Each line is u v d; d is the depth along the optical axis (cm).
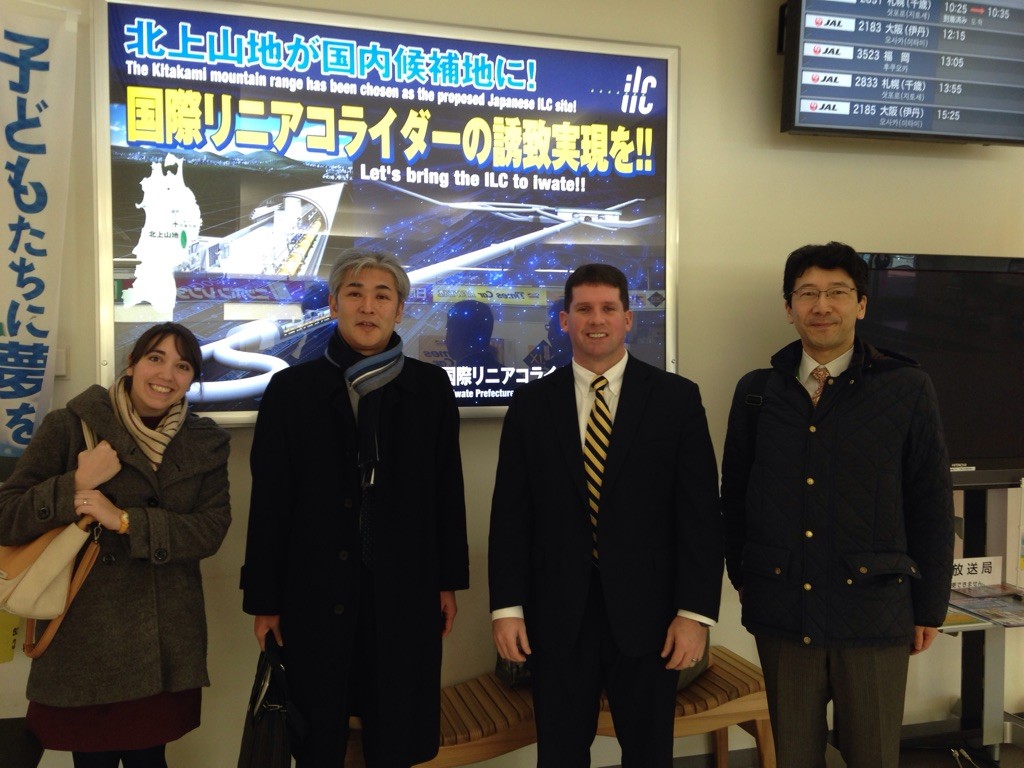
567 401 171
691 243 238
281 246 205
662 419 167
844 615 163
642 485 164
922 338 232
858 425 168
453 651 221
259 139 202
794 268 181
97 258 193
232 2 199
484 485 224
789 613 167
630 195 228
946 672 259
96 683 150
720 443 243
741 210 242
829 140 249
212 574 205
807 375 179
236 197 201
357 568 161
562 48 221
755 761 246
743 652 243
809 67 229
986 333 236
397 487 166
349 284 168
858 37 232
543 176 221
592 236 225
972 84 243
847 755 169
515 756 225
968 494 245
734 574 188
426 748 166
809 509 168
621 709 165
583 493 164
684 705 198
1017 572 234
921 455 168
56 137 190
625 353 177
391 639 160
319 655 158
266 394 170
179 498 162
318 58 205
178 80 196
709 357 241
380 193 211
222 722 207
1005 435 238
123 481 158
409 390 172
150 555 152
